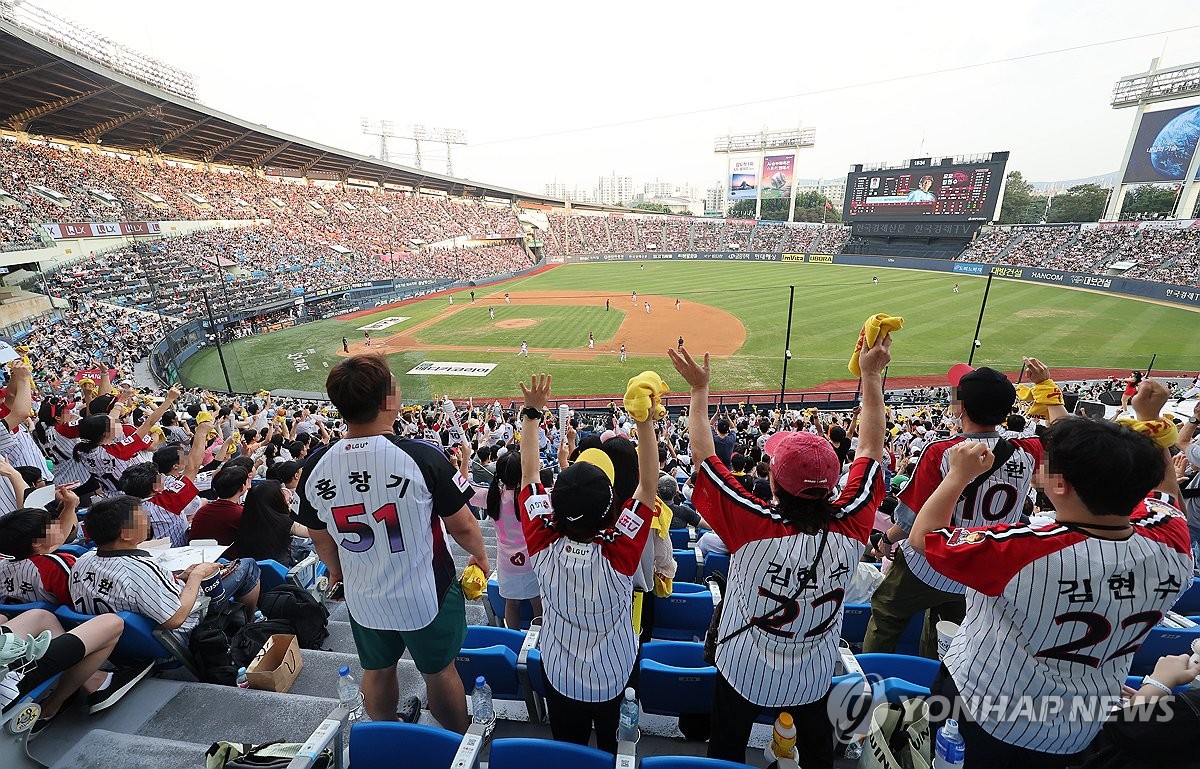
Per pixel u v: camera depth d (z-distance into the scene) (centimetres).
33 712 303
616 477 377
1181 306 3909
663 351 3228
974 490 349
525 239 8769
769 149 8544
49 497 569
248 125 5141
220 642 394
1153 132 5262
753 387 2672
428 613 293
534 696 358
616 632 286
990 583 227
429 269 6084
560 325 3925
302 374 2898
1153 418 339
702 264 7306
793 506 250
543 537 278
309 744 270
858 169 6794
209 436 989
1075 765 268
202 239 4512
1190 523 492
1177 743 233
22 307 2672
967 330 3484
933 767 255
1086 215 8975
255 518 545
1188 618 431
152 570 380
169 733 341
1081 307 3981
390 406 288
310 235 5675
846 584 257
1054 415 406
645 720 357
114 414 868
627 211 12075
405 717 361
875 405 289
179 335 3095
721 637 285
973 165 5903
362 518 276
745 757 332
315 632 468
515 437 1461
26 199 3416
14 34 2909
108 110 4175
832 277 5741
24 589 392
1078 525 220
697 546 615
